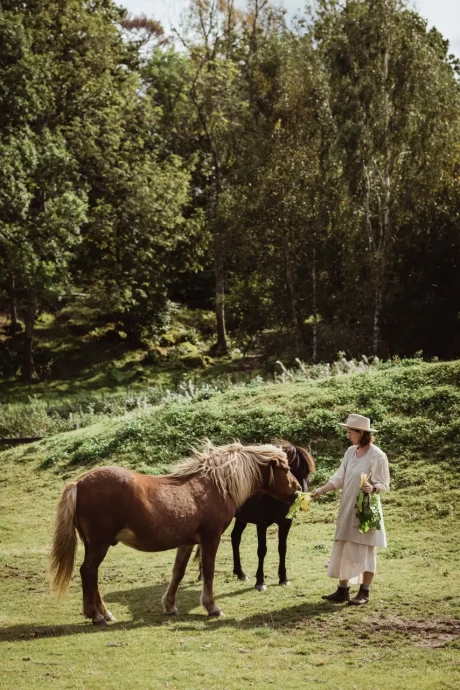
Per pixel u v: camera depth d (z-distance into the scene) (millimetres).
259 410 19891
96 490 8633
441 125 35312
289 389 21562
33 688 6680
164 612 9453
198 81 49000
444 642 7809
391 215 36875
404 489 15336
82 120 43156
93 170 43125
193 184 53875
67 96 42344
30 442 27141
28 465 22062
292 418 19250
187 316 53062
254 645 8008
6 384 42125
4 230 35688
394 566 11258
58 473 20781
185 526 9047
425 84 35469
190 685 6750
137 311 48156
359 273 37219
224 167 48469
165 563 12758
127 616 9422
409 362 22250
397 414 18250
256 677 6941
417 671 6984
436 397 18328
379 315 36281
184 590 10883
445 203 37031
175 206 44094
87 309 50125
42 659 7582
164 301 49094
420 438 17031
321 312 39156
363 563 9250
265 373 38906
